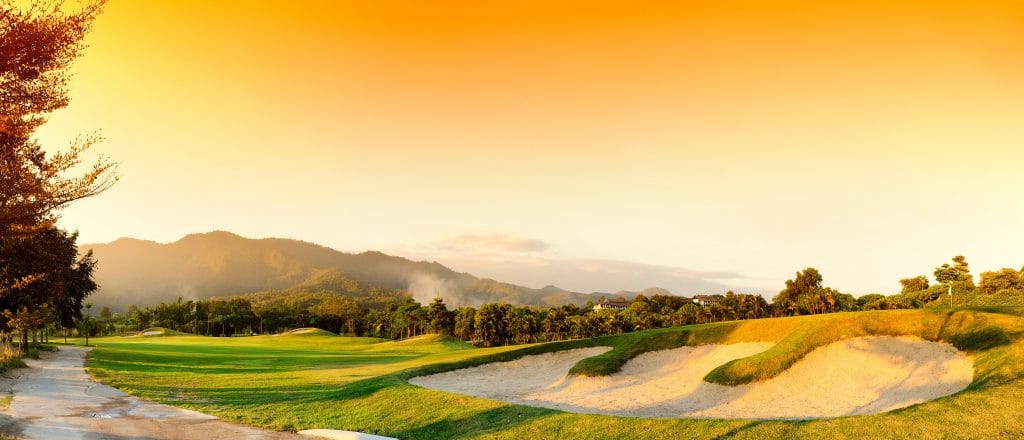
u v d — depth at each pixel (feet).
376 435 76.84
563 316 485.97
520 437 70.85
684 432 64.85
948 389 89.76
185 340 371.15
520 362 156.04
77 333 411.95
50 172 48.01
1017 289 334.85
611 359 139.23
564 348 161.89
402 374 135.64
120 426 73.72
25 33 43.75
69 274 192.24
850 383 105.81
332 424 82.48
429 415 85.51
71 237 177.78
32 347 186.60
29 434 65.05
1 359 132.26
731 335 142.51
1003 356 88.69
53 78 47.50
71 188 49.11
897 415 63.46
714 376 115.55
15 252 138.92
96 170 50.24
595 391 124.26
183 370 157.48
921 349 108.37
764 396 106.22
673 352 142.41
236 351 256.52
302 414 88.89
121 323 634.43
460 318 522.47
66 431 68.18
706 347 140.97
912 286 460.96
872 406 94.17
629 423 70.44
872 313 125.90
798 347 117.80
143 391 108.88
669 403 109.81
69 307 213.66
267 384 124.77
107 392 105.70
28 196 47.60
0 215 46.57
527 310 551.18
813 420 64.90
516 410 83.20
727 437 61.36
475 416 82.12
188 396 105.29
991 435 56.03
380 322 639.35
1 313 163.53
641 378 131.54
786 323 137.90
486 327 489.67
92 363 160.56
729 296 495.82
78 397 97.50
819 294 442.50
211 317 644.27
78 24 46.57
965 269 433.07
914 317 119.03
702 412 102.01
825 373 110.63
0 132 45.44
